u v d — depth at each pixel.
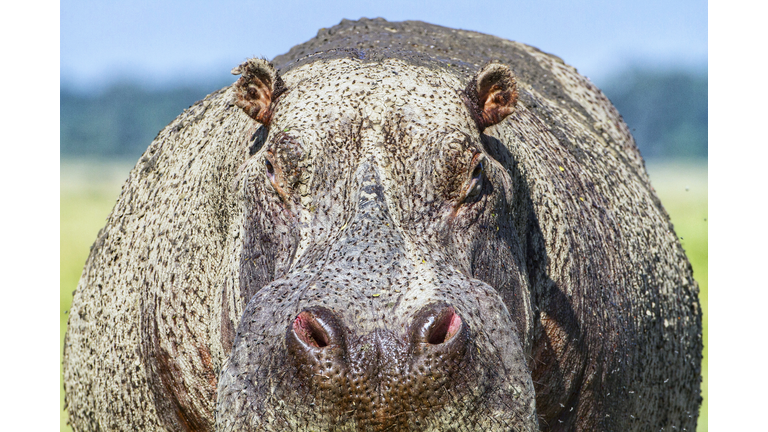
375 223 15.11
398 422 13.26
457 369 13.44
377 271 14.24
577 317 20.44
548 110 23.81
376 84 17.56
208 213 21.05
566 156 22.48
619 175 24.81
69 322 27.22
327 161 16.28
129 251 23.84
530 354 18.38
